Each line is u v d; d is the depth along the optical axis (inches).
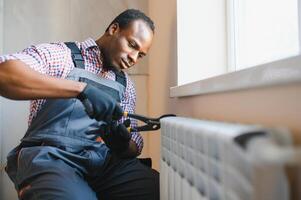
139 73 73.3
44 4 69.7
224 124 22.2
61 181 36.7
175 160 29.6
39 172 37.7
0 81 32.1
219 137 17.5
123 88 51.6
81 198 36.1
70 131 42.8
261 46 45.6
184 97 46.1
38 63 39.6
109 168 48.8
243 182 15.3
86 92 33.7
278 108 20.0
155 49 68.3
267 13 44.4
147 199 48.4
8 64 32.8
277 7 41.9
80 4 71.1
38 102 44.5
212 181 19.6
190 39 50.5
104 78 48.4
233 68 49.4
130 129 47.7
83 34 70.9
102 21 71.6
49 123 42.6
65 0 70.6
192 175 24.2
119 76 53.0
